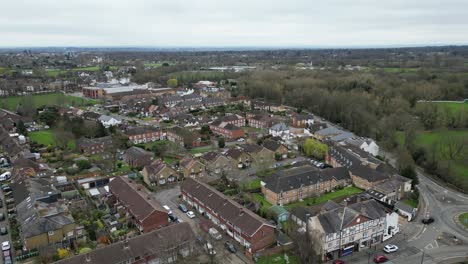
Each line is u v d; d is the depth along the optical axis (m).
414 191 98.19
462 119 157.50
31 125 169.75
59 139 138.00
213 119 184.88
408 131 134.00
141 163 120.19
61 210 81.25
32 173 104.94
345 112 176.62
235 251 72.75
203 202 87.25
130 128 158.38
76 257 63.53
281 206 87.44
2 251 71.69
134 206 83.56
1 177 108.06
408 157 112.50
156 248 68.00
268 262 69.00
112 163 121.81
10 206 91.19
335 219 72.25
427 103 176.50
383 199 91.75
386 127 147.75
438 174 113.44
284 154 129.25
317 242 68.50
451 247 73.94
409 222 84.56
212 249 69.12
